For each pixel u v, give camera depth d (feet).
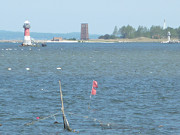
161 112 360.48
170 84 550.36
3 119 331.36
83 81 580.71
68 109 373.61
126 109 373.61
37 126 313.32
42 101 412.16
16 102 404.16
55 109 373.40
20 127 309.63
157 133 295.48
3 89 490.08
